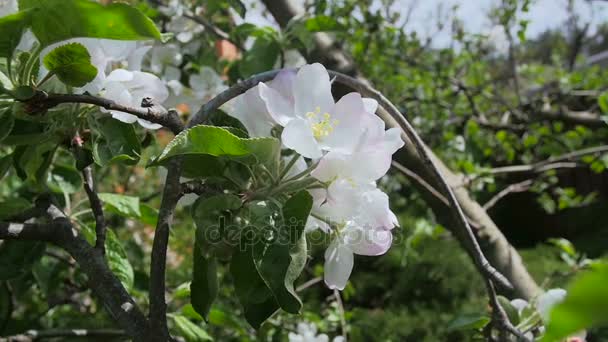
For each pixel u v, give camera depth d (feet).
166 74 1.23
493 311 0.84
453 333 2.36
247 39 1.40
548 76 3.98
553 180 2.93
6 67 0.64
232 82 1.43
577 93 2.83
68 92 0.66
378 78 2.64
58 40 0.55
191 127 0.58
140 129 1.02
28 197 1.28
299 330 1.41
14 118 0.66
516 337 0.87
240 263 0.60
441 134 2.85
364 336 3.09
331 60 1.36
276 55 1.24
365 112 0.61
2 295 1.33
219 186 0.64
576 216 5.22
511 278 1.22
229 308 1.87
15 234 0.63
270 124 0.68
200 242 0.59
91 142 0.73
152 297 0.56
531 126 2.69
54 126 0.70
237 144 0.57
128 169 2.53
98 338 1.33
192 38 1.46
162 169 0.79
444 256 4.56
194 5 1.47
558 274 1.26
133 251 1.82
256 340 1.80
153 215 1.09
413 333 3.37
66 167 1.05
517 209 6.04
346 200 0.60
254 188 0.63
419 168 1.29
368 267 4.27
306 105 0.62
